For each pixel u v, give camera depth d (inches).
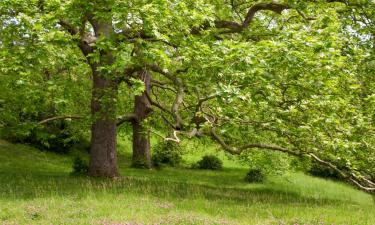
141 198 591.5
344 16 733.9
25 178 772.6
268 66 515.2
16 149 1187.3
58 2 530.6
